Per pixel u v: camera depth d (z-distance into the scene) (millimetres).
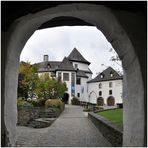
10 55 5270
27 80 26500
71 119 20359
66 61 57906
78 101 51562
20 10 4688
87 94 61906
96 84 60562
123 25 4730
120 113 17562
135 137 5121
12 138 5605
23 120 15602
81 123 17016
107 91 58500
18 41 5629
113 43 5891
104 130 10734
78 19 5930
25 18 5004
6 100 5180
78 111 31766
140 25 4750
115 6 4645
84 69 65375
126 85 5902
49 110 21156
